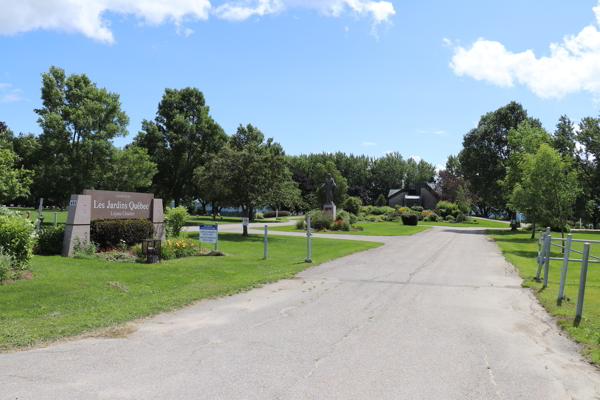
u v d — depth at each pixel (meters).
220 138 53.38
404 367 4.83
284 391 4.09
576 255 19.52
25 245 9.67
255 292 9.45
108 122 38.59
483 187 50.09
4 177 26.22
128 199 16.59
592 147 43.22
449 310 7.87
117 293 8.68
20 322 6.43
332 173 80.44
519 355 5.34
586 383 4.45
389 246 22.42
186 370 4.63
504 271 13.70
